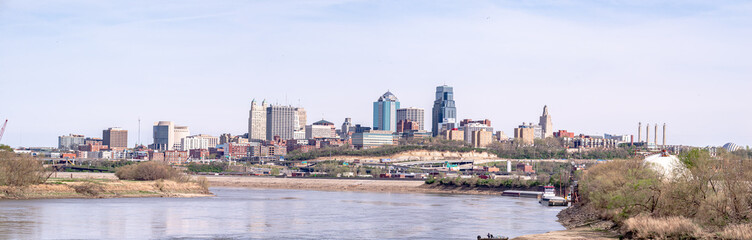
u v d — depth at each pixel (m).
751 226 92.88
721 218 100.44
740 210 100.81
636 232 105.88
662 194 114.94
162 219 170.12
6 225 146.12
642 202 117.88
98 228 144.88
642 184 119.06
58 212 183.12
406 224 164.62
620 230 115.50
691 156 114.69
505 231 146.12
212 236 134.50
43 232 135.12
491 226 159.25
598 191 142.38
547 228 152.00
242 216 185.62
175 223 160.38
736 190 102.38
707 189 109.44
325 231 146.12
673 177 117.00
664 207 113.31
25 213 176.88
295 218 181.25
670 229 98.75
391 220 177.00
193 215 186.12
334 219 179.12
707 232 95.94
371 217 187.75
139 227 149.25
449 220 177.12
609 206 126.75
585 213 166.75
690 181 112.12
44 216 169.62
